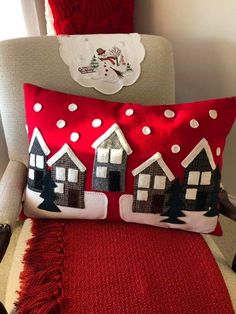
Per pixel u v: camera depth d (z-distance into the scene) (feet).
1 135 3.65
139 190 2.56
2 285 3.61
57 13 3.13
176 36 3.61
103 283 2.25
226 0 3.24
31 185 2.72
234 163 4.15
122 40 3.00
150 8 3.57
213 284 2.28
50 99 2.68
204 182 2.56
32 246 2.54
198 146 2.54
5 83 2.91
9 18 3.27
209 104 2.60
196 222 2.63
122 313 2.10
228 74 3.59
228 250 4.05
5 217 2.39
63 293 2.19
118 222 2.75
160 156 2.52
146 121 2.58
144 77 3.00
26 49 2.88
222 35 3.42
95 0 3.14
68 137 2.61
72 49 2.95
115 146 2.54
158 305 2.14
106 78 2.97
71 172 2.59
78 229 2.68
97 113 2.63
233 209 2.61
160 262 2.40
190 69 3.74
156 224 2.67
